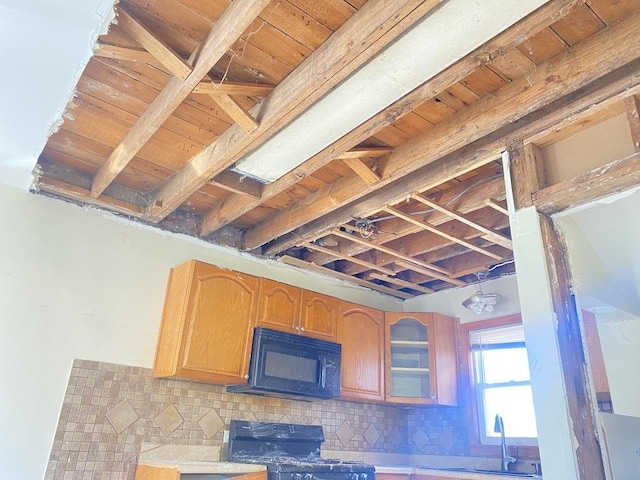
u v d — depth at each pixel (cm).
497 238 323
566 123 196
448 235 328
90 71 216
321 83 193
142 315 313
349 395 367
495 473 320
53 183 289
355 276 432
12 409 257
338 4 177
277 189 280
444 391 394
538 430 170
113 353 296
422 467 353
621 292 290
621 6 171
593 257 236
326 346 356
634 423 198
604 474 166
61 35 177
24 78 200
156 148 274
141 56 194
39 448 259
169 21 188
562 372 170
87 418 277
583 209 192
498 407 380
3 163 265
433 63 179
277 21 186
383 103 202
